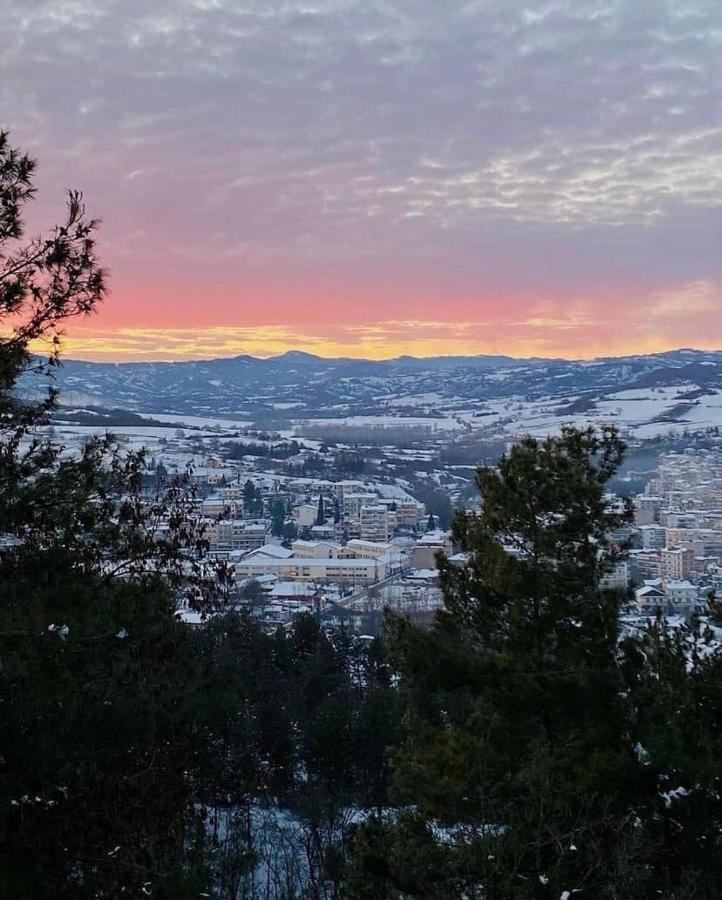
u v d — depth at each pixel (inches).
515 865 289.6
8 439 307.4
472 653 395.9
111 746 276.5
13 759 254.1
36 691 257.4
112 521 318.7
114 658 287.4
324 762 875.4
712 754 312.2
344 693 1057.5
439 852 321.4
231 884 391.9
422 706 851.4
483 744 358.9
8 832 254.2
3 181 289.7
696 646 358.3
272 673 1018.7
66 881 255.9
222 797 687.1
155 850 274.1
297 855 687.7
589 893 285.4
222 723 652.1
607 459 421.7
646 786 323.0
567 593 392.2
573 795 318.3
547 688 363.9
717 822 306.3
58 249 302.2
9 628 257.4
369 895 349.4
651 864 309.7
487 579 416.8
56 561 292.4
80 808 263.9
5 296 290.7
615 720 351.3
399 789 377.7
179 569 331.3
